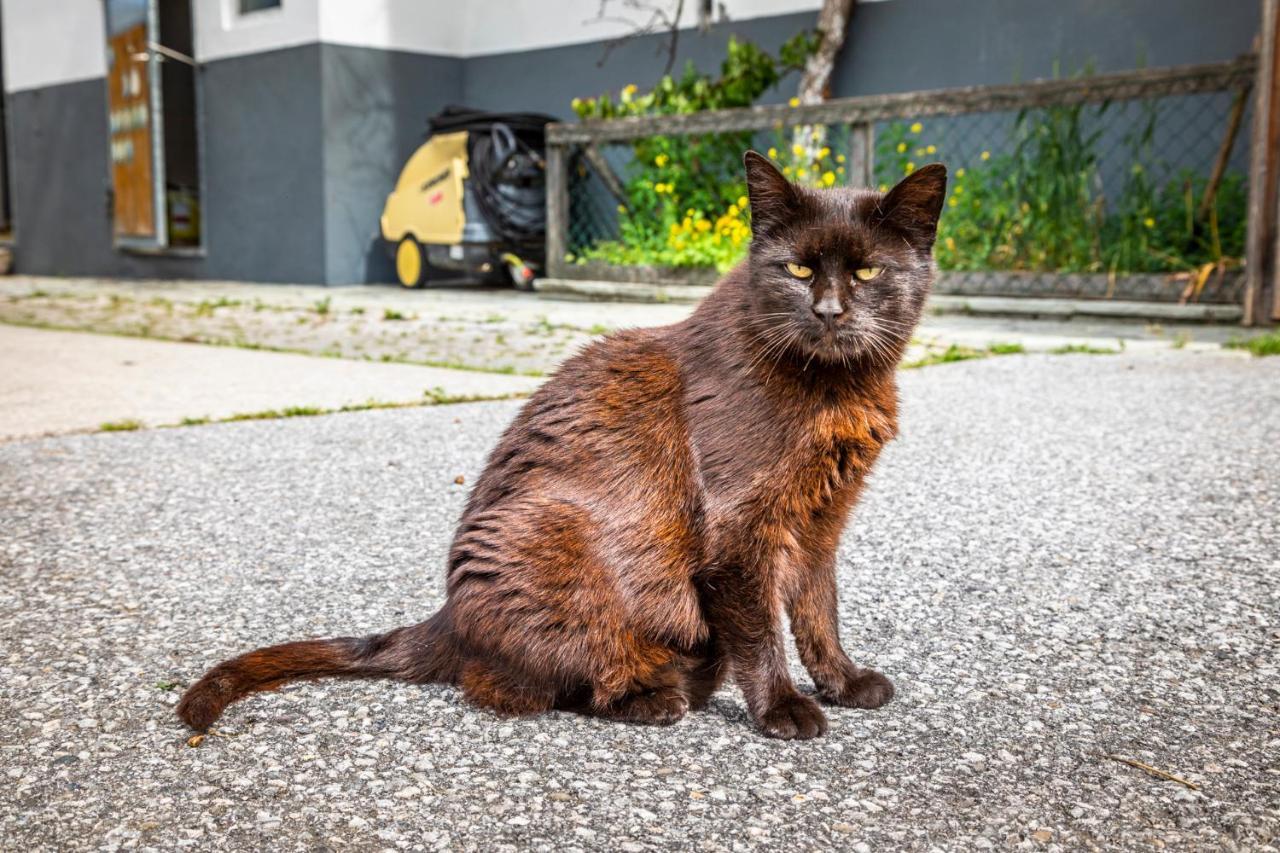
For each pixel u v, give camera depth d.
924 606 1.49
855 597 1.53
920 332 4.01
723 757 1.09
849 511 1.23
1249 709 1.18
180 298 6.01
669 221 5.32
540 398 1.24
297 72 6.33
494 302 5.31
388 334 4.40
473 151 5.72
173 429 2.65
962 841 0.93
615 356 1.22
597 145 5.64
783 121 4.76
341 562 1.68
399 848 0.92
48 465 2.27
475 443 2.47
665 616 1.16
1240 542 1.71
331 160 6.30
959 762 1.08
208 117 6.96
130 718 1.17
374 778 1.04
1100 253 4.48
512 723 1.16
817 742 1.12
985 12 5.05
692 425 1.14
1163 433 2.44
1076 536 1.77
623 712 1.17
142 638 1.38
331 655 1.23
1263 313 3.88
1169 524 1.81
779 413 1.11
